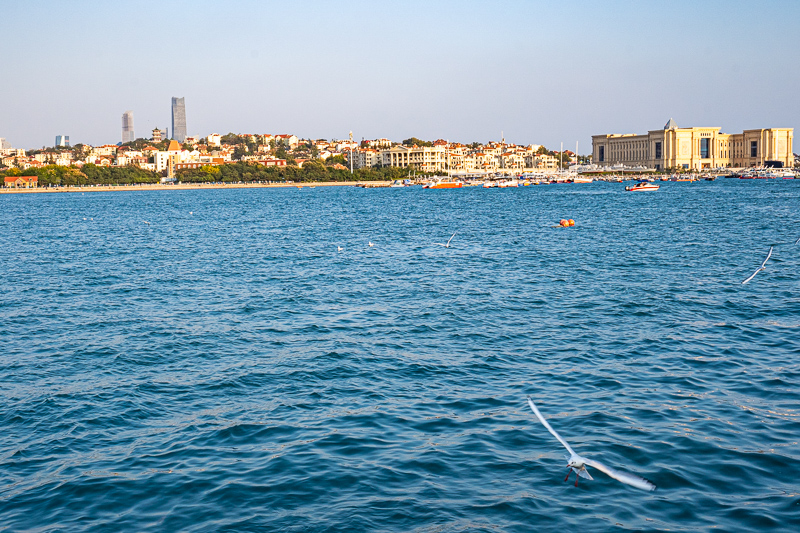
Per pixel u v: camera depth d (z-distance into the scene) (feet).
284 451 77.51
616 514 63.57
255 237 328.08
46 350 121.39
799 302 145.69
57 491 70.08
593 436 79.30
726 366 104.06
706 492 66.59
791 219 375.04
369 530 61.93
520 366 106.83
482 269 205.05
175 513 65.62
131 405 93.40
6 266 230.48
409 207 581.94
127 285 188.14
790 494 65.67
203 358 115.24
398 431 82.38
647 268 199.93
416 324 135.54
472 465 73.31
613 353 112.47
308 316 145.28
